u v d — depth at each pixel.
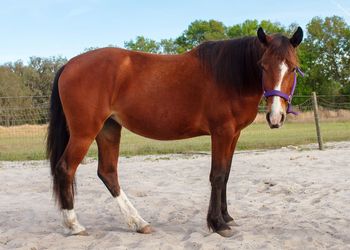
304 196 6.84
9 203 6.90
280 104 4.20
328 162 9.83
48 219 5.81
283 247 4.33
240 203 6.48
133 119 4.88
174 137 4.95
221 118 4.64
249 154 12.02
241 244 4.37
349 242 4.51
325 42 46.53
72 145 4.82
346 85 46.16
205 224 5.34
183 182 8.37
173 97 4.76
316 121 12.62
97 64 4.83
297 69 4.34
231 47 4.66
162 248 4.34
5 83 34.91
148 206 6.47
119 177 8.93
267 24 47.25
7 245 4.66
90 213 6.17
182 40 54.28
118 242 4.60
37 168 10.59
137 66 4.87
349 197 6.55
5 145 14.75
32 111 15.89
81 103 4.76
